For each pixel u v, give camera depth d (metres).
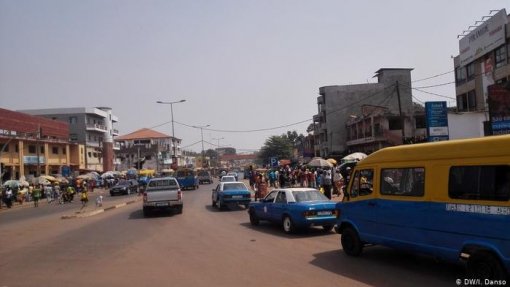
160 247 12.16
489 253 7.15
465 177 7.65
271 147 126.44
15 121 55.22
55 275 9.18
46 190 42.88
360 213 10.00
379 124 54.66
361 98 68.25
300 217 13.56
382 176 9.54
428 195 8.31
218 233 14.55
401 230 8.88
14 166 54.16
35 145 59.16
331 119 69.00
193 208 24.50
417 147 8.71
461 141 7.83
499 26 32.50
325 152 71.19
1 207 36.16
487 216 7.18
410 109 65.94
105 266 9.88
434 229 8.15
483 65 35.94
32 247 13.09
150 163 97.31
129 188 47.66
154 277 8.68
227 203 22.75
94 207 28.42
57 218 22.64
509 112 22.17
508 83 23.00
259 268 9.18
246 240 12.94
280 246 11.77
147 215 21.42
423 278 7.98
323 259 9.94
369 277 8.17
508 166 6.95
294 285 7.77
